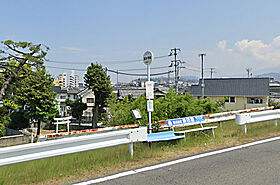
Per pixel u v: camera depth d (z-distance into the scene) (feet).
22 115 90.58
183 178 13.16
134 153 17.75
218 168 14.75
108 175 13.89
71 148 14.52
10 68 43.04
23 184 12.65
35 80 81.71
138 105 25.98
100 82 106.11
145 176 13.62
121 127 22.58
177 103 28.91
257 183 12.23
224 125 30.73
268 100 134.41
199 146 20.59
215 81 154.51
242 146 20.34
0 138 63.41
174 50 118.32
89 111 151.84
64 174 13.91
